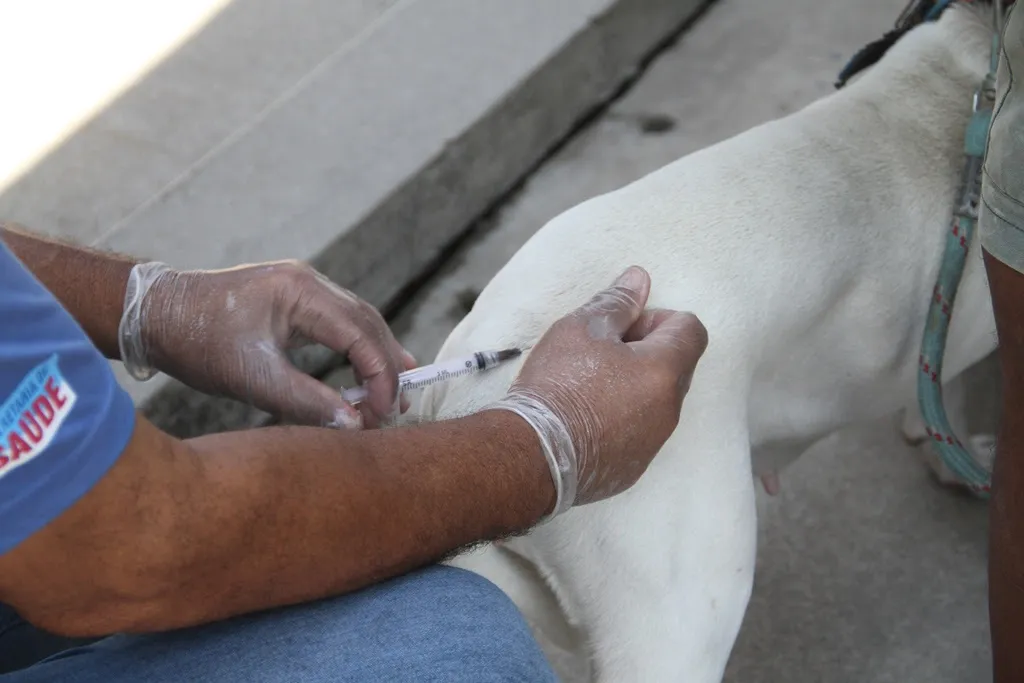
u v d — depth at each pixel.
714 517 1.07
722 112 2.40
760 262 1.13
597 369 0.96
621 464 0.97
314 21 2.40
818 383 1.30
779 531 1.71
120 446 0.69
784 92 2.43
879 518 1.71
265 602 0.80
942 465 1.69
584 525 1.03
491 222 2.22
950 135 1.26
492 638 0.89
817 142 1.23
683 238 1.13
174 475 0.72
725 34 2.63
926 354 1.24
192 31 2.40
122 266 1.11
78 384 0.67
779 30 2.62
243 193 1.99
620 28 2.43
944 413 1.28
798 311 1.16
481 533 0.89
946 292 1.19
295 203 1.96
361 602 0.90
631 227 1.13
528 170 2.31
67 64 2.34
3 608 1.04
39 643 1.06
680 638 1.08
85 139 2.15
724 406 1.09
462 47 2.28
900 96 1.29
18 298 0.65
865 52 1.44
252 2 2.47
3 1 2.54
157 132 2.16
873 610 1.60
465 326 1.14
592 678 1.11
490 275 2.11
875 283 1.23
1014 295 0.89
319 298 1.08
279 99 2.20
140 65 2.32
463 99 2.15
